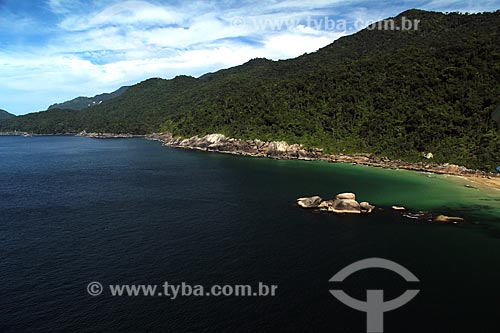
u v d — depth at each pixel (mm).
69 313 45000
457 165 131750
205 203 94125
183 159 183250
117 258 60031
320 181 120375
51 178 134000
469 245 64938
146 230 73375
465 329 41938
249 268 56344
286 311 45312
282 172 138375
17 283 52031
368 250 62969
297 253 61812
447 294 48750
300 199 92375
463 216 82000
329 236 69812
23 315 44594
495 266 56594
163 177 132250
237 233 71500
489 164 126812
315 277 53469
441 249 63344
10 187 117625
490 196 98750
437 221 78312
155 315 44531
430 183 114688
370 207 85938
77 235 70750
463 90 158625
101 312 45188
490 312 44906
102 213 85625
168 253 61938
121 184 120188
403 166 141875
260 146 193375
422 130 152625
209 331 41500
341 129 179875
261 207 90000
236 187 112812
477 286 50750
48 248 64312
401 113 168875
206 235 70375
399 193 102812
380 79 193625
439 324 42781
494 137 135625
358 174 131750
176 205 92312
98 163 175000
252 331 41562
